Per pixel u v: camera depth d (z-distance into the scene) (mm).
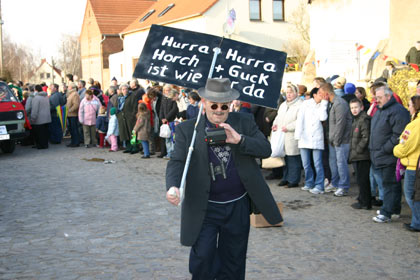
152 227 6270
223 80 3479
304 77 20141
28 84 21000
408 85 8734
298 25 28250
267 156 3551
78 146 15602
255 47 4105
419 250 5305
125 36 34938
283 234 5949
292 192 8398
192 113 11164
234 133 3412
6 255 5195
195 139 3557
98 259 5039
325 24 19469
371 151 6488
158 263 4906
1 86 14141
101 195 8250
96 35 43125
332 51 16406
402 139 5871
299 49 27859
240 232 3602
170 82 4152
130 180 9609
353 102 6926
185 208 3547
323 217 6730
